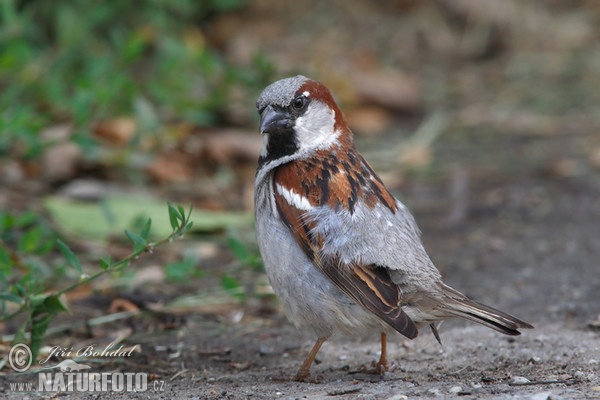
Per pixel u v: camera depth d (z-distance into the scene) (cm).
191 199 1384
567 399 666
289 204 795
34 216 1070
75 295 1044
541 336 895
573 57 2058
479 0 2142
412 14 2162
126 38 1691
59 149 1384
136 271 1112
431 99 1891
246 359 888
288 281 791
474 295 1055
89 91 1370
